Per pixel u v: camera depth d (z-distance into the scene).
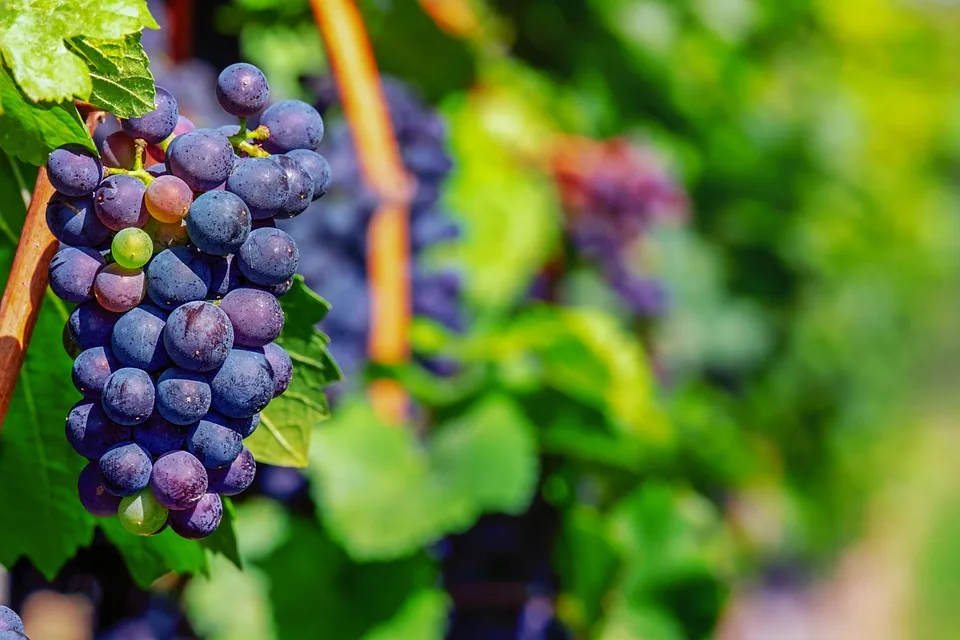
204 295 0.72
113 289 0.71
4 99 0.73
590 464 1.39
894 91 4.80
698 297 2.70
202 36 1.34
